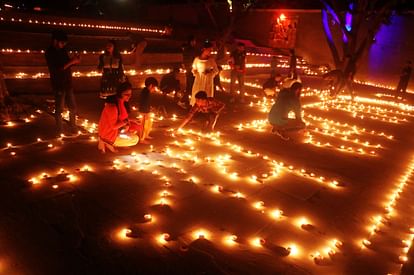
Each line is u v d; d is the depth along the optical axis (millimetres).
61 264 3691
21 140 7383
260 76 21781
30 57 11867
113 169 6215
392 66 25812
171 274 3646
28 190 5230
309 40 29562
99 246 4035
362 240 4699
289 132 9164
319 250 4375
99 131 6969
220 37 21156
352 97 17156
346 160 7887
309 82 21891
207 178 6199
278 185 6191
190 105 10445
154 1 36406
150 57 16078
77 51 13805
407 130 11508
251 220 4914
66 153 6852
